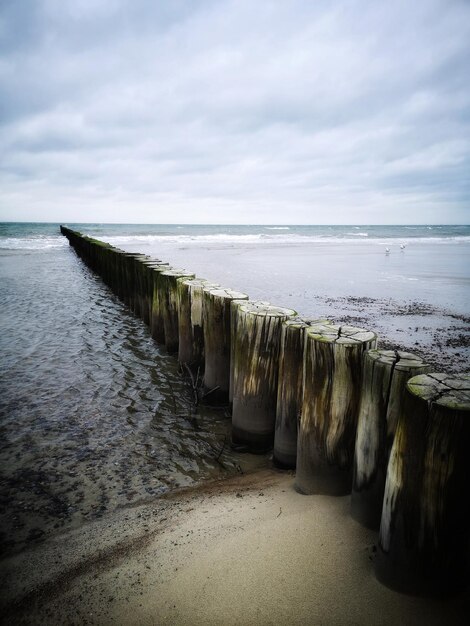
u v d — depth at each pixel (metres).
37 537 3.00
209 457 4.14
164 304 7.15
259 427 4.05
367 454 2.49
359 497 2.57
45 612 2.25
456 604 1.99
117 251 13.16
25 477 3.80
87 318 9.79
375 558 2.23
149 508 3.31
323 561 2.33
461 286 14.40
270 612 2.08
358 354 2.77
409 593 2.04
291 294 12.53
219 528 2.80
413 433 1.90
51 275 16.92
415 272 17.92
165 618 2.12
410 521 1.97
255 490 3.37
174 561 2.52
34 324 9.16
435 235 61.12
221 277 15.54
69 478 3.80
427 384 1.97
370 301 11.73
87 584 2.43
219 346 4.98
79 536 2.97
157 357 7.11
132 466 4.00
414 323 9.36
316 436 2.94
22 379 6.08
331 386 2.83
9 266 19.80
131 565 2.55
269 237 50.47
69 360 6.90
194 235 49.81
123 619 2.15
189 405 5.32
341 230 78.69
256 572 2.32
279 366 3.79
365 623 1.97
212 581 2.30
